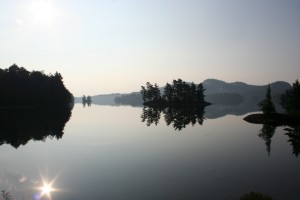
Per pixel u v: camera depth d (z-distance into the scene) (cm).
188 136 5650
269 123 7956
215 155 3844
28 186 2630
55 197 2348
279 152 4022
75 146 4622
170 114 11812
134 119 9644
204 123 8181
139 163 3422
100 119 9631
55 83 16838
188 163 3397
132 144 4769
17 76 15425
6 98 14412
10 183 2727
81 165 3366
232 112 13250
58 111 13462
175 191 2425
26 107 15212
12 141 5100
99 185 2620
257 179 2745
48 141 5106
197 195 2327
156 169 3139
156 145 4647
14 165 3409
